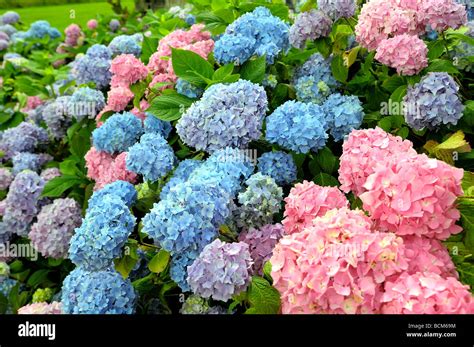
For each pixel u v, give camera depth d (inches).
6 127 134.3
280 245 48.9
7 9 216.8
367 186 49.8
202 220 56.5
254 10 93.2
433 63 74.4
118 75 91.7
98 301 61.4
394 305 43.3
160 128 84.7
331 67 83.2
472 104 73.2
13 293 89.2
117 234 59.2
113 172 85.8
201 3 121.3
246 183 66.8
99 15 190.2
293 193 59.7
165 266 60.4
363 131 62.7
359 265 45.0
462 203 52.3
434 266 46.9
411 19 74.1
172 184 71.1
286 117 71.7
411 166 49.1
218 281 50.7
